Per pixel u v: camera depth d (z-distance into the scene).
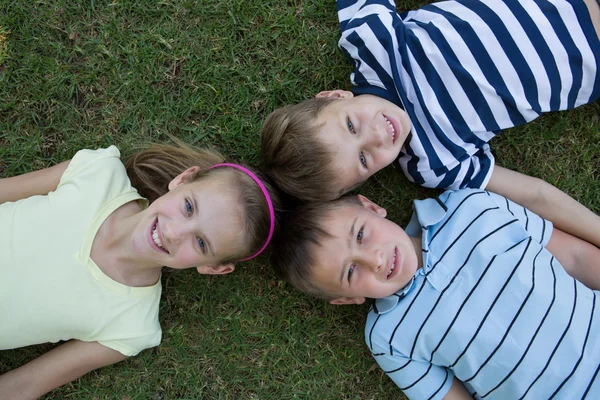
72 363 1.61
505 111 1.66
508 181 1.73
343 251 1.53
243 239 1.56
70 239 1.58
